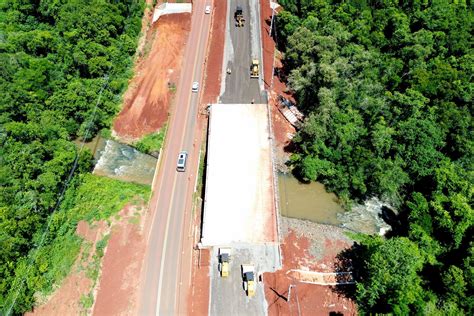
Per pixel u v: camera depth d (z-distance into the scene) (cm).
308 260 7625
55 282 7312
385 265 6569
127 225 7956
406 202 8206
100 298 7088
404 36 10369
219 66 10669
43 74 9350
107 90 10000
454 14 11069
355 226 8394
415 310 6519
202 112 9794
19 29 10712
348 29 10538
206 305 6981
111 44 10631
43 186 7900
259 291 7100
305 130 8725
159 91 10262
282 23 11019
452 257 7319
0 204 7431
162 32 11600
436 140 8619
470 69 9800
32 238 7594
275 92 10238
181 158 8825
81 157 8788
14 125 8256
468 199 7681
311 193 8869
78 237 7831
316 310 6950
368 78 9412
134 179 8931
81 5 10662
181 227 7969
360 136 8881
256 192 8188
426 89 9369
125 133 9662
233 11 12019
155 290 7169
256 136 9056
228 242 7562
